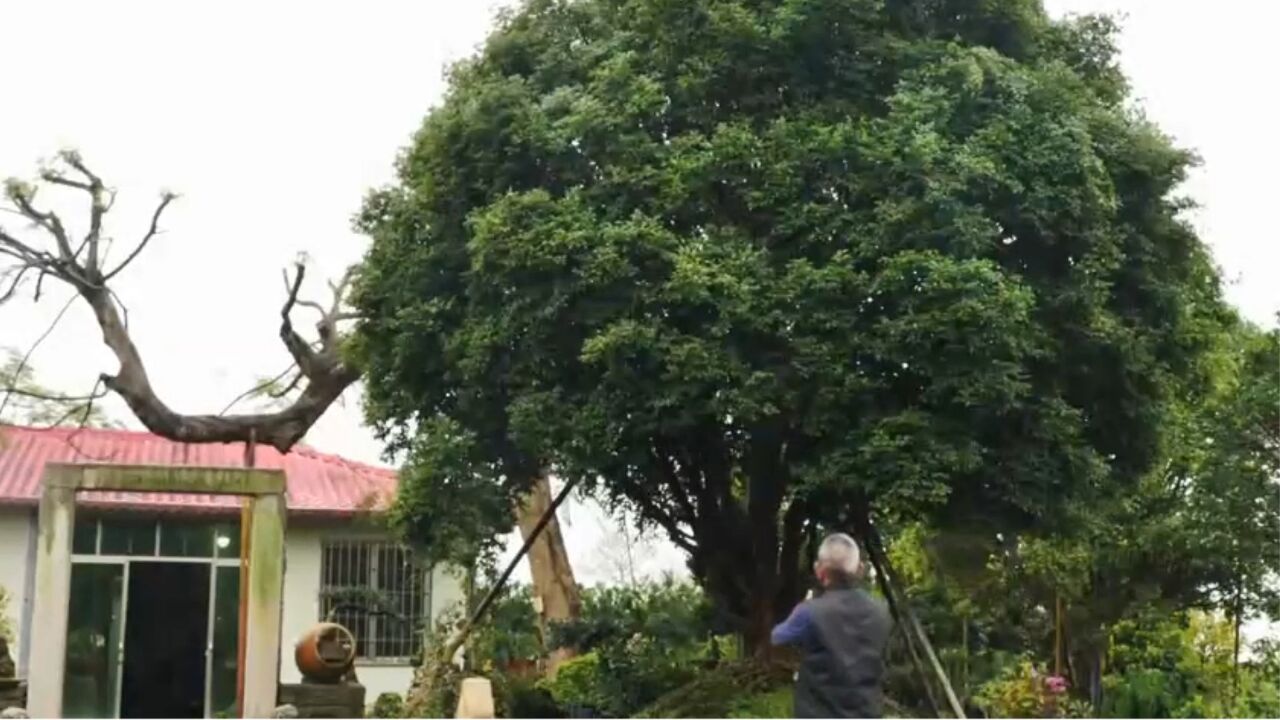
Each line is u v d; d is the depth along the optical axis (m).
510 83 15.88
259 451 27.22
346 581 25.25
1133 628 23.86
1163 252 16.09
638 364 14.03
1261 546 22.39
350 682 18.19
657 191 14.67
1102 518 17.27
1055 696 19.48
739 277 13.80
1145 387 15.95
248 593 18.02
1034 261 15.00
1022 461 14.43
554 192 15.52
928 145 13.87
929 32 15.86
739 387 13.77
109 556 21.38
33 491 23.98
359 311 17.69
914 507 14.41
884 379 13.96
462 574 21.48
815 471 14.09
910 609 16.33
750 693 16.66
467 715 13.02
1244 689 22.97
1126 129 15.78
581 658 21.06
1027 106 14.71
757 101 15.08
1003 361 13.61
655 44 15.56
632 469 16.11
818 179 14.46
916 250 13.72
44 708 17.30
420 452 16.62
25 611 23.66
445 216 16.28
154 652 21.45
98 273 22.00
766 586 17.30
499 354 15.29
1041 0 16.80
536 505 23.94
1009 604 23.38
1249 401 22.16
